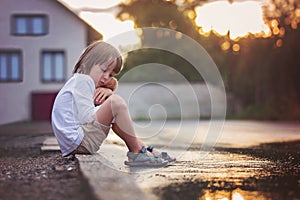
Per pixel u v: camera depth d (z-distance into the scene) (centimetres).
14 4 1681
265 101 1784
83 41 1684
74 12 1684
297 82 1702
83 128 344
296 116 1593
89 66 353
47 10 1683
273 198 228
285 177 287
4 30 1681
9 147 509
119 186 231
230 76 1911
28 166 325
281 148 512
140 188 228
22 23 1689
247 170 315
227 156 411
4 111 1664
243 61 1850
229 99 1916
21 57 1681
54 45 1684
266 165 345
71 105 347
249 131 904
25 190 239
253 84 1845
